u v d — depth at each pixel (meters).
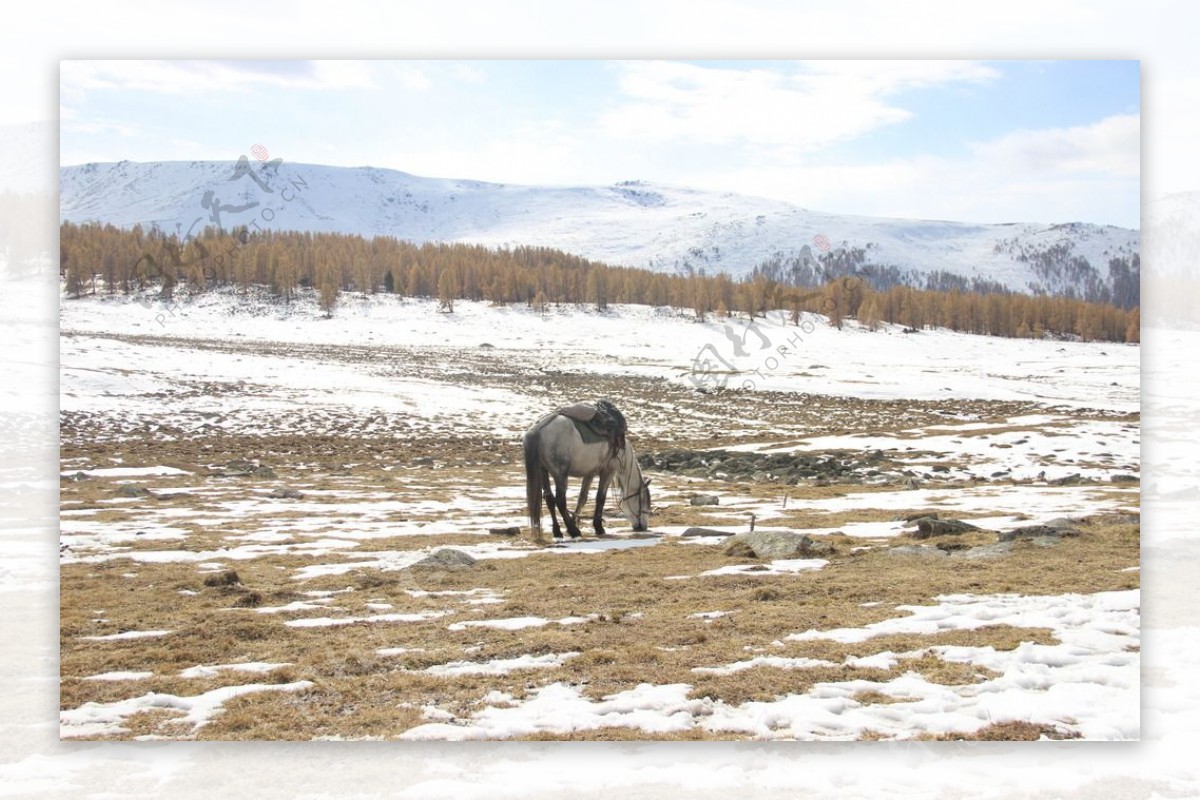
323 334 80.75
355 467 27.78
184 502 19.41
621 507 15.53
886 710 6.47
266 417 39.69
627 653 7.65
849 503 19.72
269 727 6.33
